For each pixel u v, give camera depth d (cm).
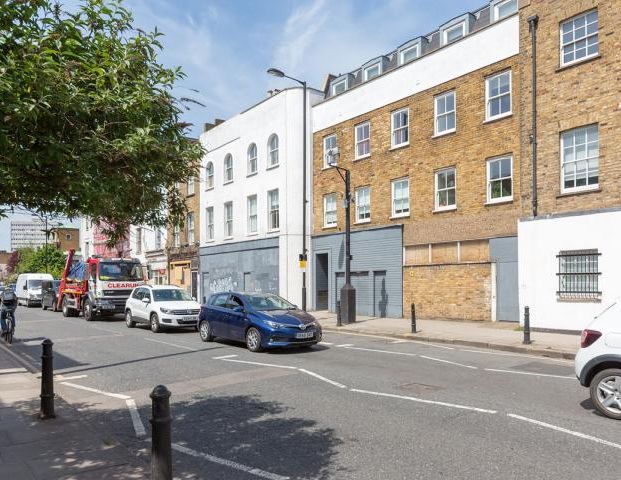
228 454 541
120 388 886
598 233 1441
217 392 837
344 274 2364
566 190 1541
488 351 1262
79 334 1742
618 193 1416
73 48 409
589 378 671
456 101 1900
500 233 1733
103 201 438
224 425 647
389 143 2167
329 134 2481
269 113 2750
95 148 391
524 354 1216
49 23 405
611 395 642
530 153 1631
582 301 1469
